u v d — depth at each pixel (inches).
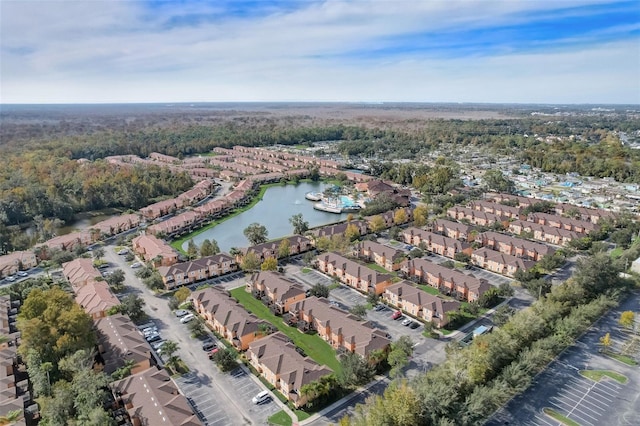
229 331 3841.0
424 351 3688.5
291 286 4500.5
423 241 6269.7
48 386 3065.9
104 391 2999.5
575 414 2933.1
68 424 2696.9
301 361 3280.0
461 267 5590.6
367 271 4950.8
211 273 5290.4
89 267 5285.4
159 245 6028.5
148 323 4188.0
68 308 3700.8
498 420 2866.6
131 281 5241.1
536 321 3639.3
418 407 2709.2
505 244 6117.1
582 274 4510.3
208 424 2871.6
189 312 4370.1
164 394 2947.8
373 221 6953.7
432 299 4274.1
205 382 3321.9
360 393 3176.7
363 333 3646.7
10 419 2805.1
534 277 4965.6
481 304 4382.4
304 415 2960.1
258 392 3211.1
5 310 4274.1
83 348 3472.0
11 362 3427.7
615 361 3528.5
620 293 4549.7
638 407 3002.0
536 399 3073.3
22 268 5674.2
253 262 5334.6
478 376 3053.6
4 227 6825.8
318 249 6146.7
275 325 4170.8
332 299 4697.3
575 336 3806.6
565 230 6545.3
